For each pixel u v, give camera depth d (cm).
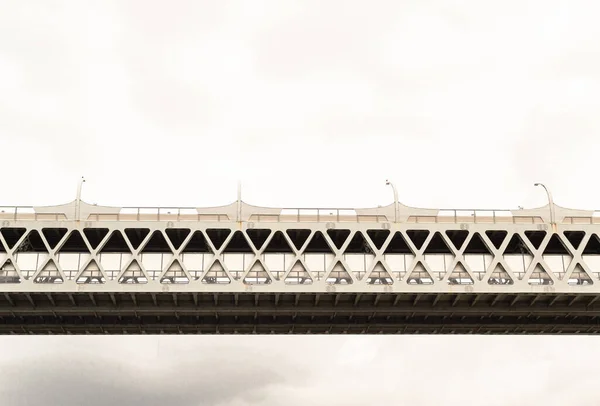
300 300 6438
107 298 6322
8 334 6862
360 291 6122
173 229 6250
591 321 6931
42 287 6034
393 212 6334
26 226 6206
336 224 6278
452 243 6359
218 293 6147
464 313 6594
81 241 6644
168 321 6762
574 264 6259
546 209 6381
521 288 6166
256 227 6250
